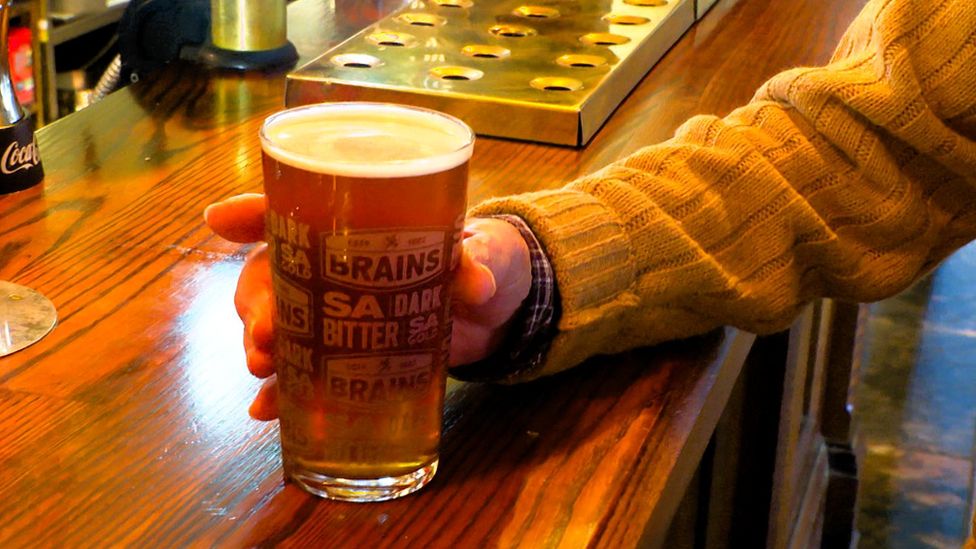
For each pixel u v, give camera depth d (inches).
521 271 29.5
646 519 27.3
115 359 31.0
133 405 29.5
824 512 92.7
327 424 26.3
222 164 42.2
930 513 100.6
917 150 33.6
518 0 62.7
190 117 47.6
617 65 51.3
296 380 26.1
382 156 25.1
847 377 88.4
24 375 30.2
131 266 35.2
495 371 30.6
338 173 24.3
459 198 25.6
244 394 30.1
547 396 31.0
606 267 31.1
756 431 56.2
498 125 46.5
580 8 61.4
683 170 33.1
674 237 31.9
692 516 46.5
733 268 33.3
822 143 33.6
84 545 25.7
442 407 27.3
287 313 25.7
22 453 27.8
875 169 33.3
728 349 33.8
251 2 53.2
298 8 67.7
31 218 37.6
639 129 48.4
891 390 120.5
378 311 25.2
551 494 27.7
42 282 34.0
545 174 42.9
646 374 32.3
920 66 32.7
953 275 146.6
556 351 30.6
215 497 27.0
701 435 31.4
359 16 66.6
